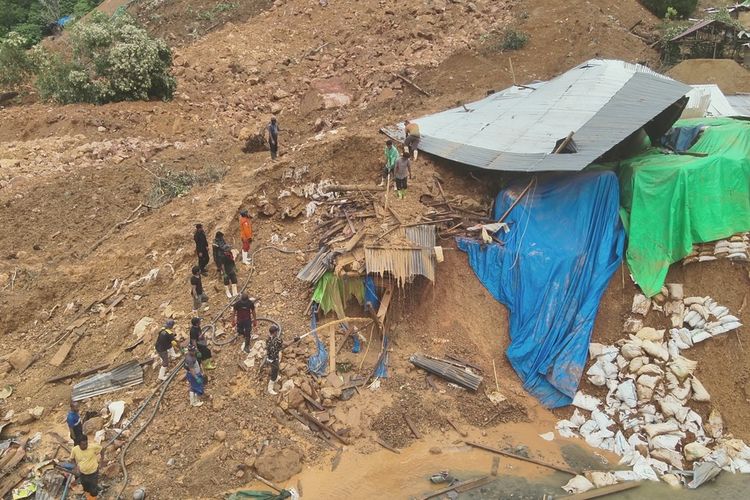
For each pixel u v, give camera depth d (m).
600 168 17.09
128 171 21.86
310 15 34.25
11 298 16.70
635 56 27.44
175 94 27.70
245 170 21.66
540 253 16.19
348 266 15.35
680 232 15.49
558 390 14.87
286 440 13.14
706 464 13.00
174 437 13.18
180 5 38.75
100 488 12.13
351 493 12.16
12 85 29.36
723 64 25.64
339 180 20.03
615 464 13.37
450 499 12.10
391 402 14.34
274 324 15.51
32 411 13.95
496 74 26.67
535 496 12.26
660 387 14.41
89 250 18.42
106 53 26.42
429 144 20.34
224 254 15.88
